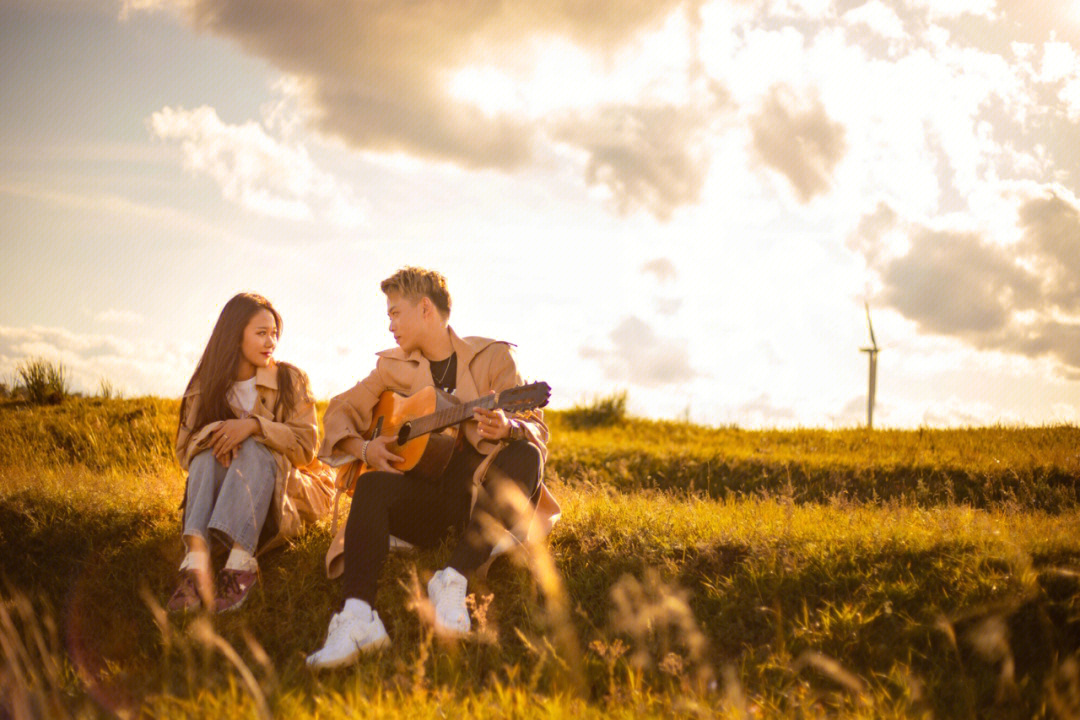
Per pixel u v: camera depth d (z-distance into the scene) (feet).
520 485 13.55
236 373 15.60
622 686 11.54
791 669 11.88
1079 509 21.99
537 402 13.35
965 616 12.76
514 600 14.02
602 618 13.78
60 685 12.24
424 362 15.23
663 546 15.31
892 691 11.57
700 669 11.84
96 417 32.07
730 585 14.11
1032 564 13.98
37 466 23.15
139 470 24.32
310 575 15.28
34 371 37.52
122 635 14.38
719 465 32.99
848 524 16.49
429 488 14.39
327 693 11.35
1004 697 11.24
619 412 48.42
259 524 14.80
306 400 16.14
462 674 12.19
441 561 14.82
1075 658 11.81
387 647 12.63
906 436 40.29
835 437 40.60
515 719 10.34
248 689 11.09
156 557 16.48
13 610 14.87
